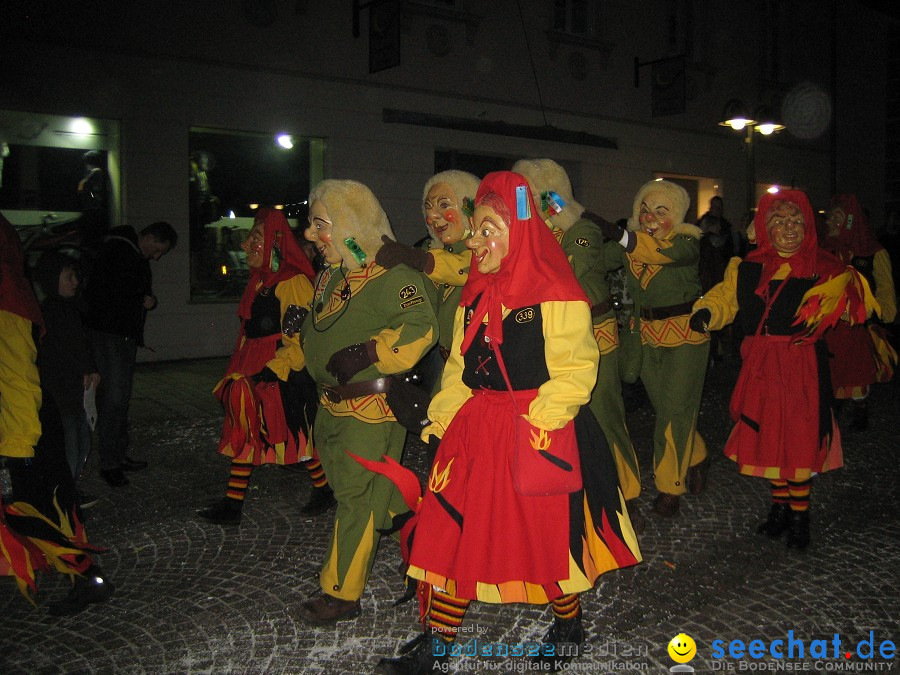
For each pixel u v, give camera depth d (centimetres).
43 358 452
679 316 470
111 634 336
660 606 359
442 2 1238
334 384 344
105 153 983
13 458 319
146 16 984
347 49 1144
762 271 425
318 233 344
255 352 454
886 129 2012
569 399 263
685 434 472
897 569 398
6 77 900
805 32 1811
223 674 303
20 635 336
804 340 416
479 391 289
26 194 933
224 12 1040
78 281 463
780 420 416
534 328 272
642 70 1498
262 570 402
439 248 462
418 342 325
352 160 1163
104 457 538
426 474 574
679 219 475
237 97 1059
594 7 1422
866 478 553
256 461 461
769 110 1244
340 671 304
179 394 852
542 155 1364
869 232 654
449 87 1250
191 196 1054
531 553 272
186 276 1055
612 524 286
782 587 378
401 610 356
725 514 481
